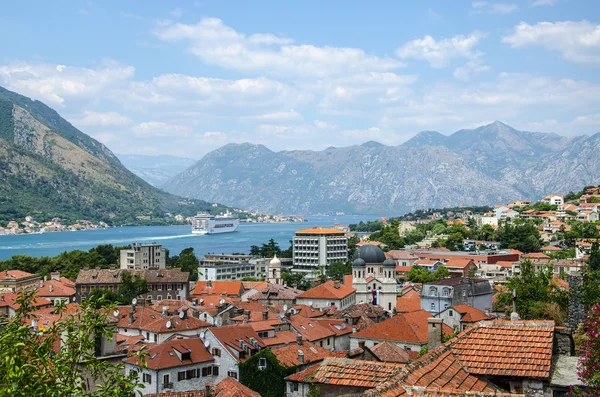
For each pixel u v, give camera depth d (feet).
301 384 372.17
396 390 120.78
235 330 484.74
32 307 165.99
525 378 139.23
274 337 522.47
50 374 135.44
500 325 156.56
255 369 428.97
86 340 149.28
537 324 155.22
